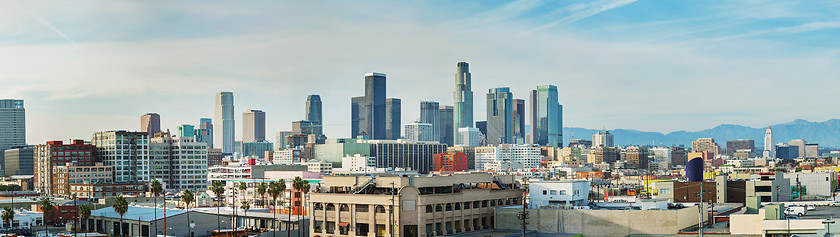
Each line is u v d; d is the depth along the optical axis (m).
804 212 197.75
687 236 183.50
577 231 198.62
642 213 192.00
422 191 199.12
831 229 155.62
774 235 164.38
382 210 197.62
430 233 197.50
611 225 194.75
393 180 198.25
